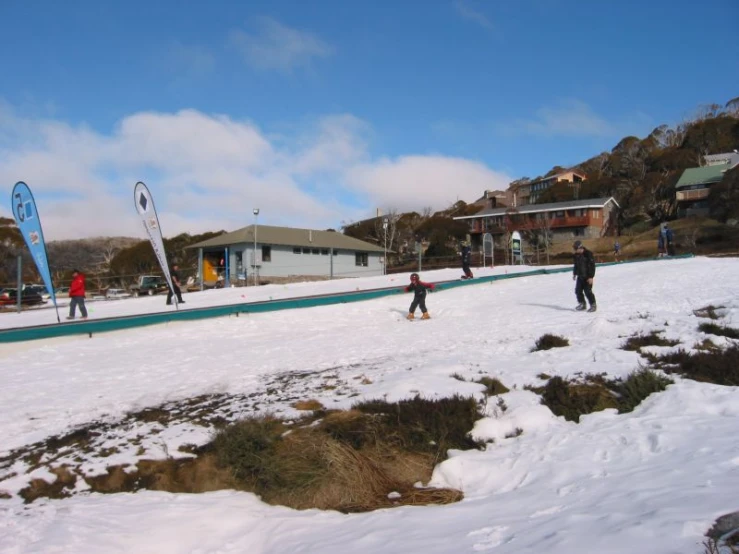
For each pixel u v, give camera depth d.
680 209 59.88
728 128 78.00
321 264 43.53
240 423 6.75
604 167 89.12
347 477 5.73
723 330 9.76
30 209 15.04
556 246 61.69
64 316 19.39
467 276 26.47
